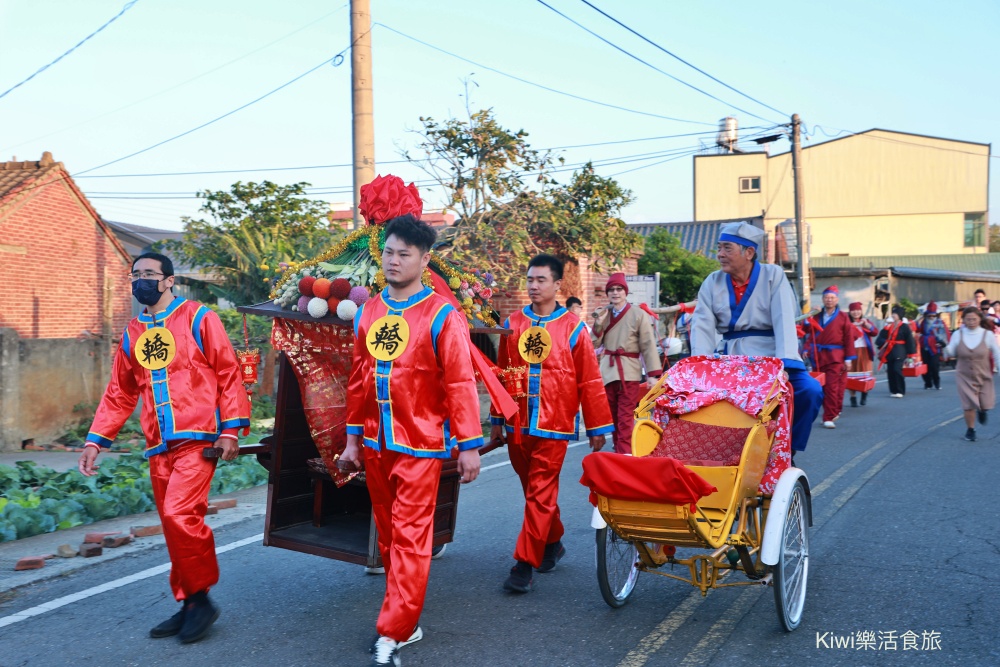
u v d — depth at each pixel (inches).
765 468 183.2
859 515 269.7
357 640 170.1
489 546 240.5
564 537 251.1
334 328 178.4
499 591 200.8
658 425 193.5
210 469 171.0
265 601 194.2
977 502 285.6
